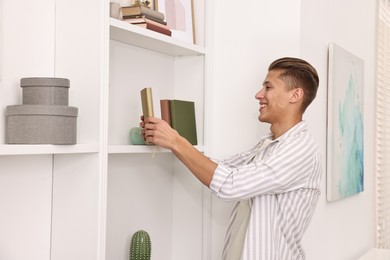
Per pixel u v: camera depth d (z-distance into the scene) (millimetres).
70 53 1721
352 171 2955
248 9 2260
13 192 1624
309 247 2352
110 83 1964
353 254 3146
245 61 2264
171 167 2365
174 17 2156
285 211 1716
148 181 2203
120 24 1731
